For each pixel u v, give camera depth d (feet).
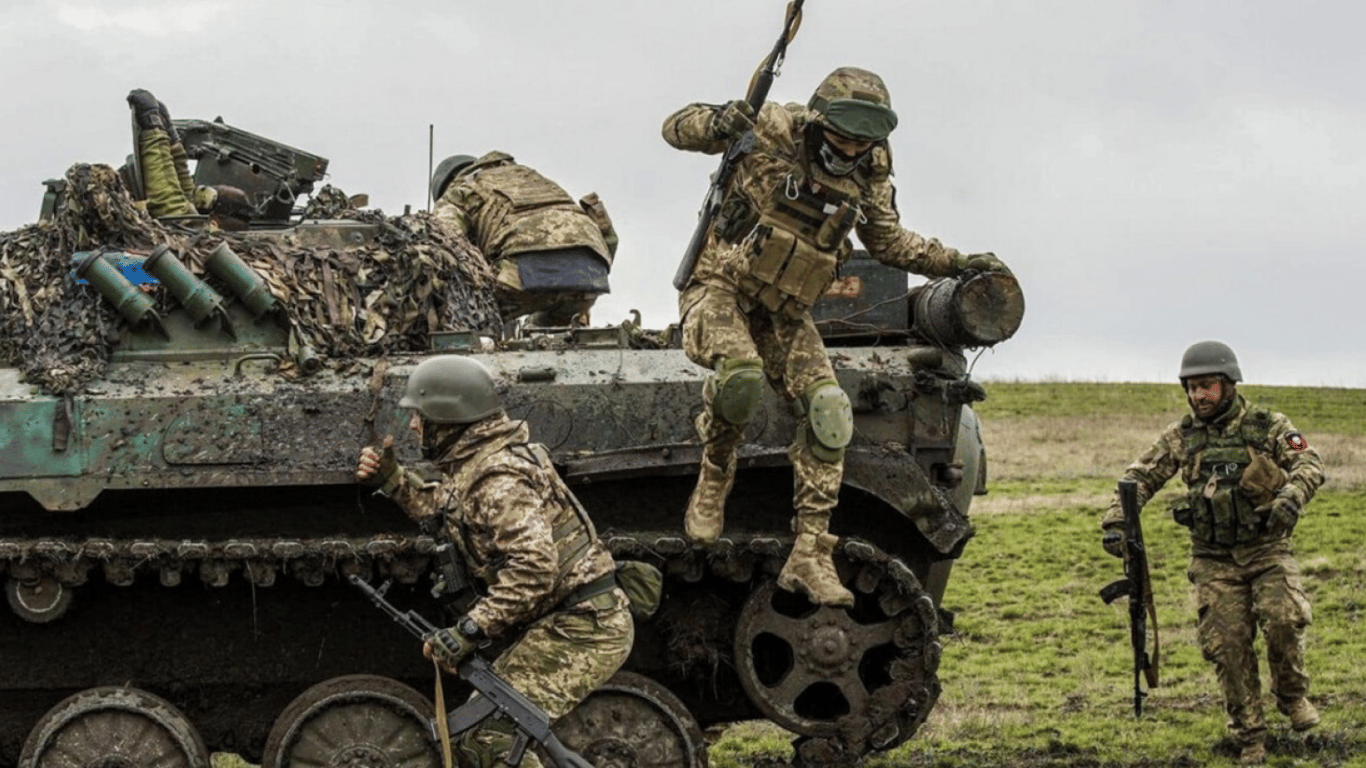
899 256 35.14
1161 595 66.33
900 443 37.27
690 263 34.19
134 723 36.06
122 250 37.86
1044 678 53.42
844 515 38.27
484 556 30.48
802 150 32.99
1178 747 43.24
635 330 40.55
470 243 43.78
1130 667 54.19
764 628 36.91
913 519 36.65
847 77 32.81
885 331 39.19
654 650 38.42
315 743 35.88
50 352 36.65
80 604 37.73
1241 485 41.65
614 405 36.52
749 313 34.12
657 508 37.42
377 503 36.96
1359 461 103.60
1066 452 116.78
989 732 45.91
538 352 37.76
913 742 44.98
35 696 38.45
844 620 37.06
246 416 36.11
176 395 36.11
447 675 38.47
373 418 36.27
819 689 38.93
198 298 36.78
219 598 37.96
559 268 46.14
